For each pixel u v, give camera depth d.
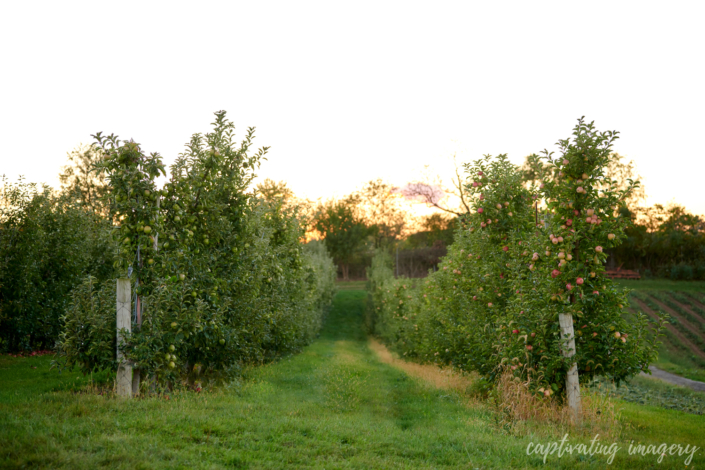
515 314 8.16
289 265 16.81
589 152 7.57
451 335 12.55
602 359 7.50
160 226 7.83
